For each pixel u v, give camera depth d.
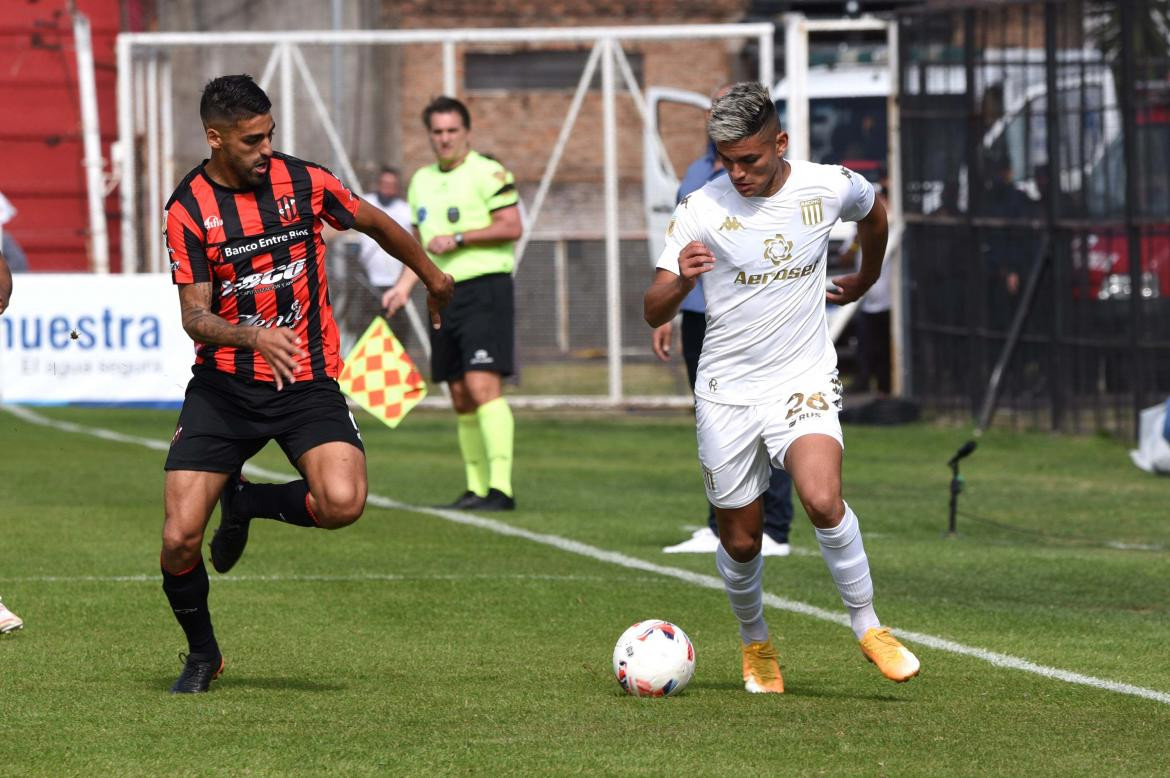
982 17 57.31
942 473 47.44
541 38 60.47
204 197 19.92
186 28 78.56
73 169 62.38
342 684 21.53
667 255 20.73
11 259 58.50
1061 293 54.75
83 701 20.31
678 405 61.56
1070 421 54.97
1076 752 17.97
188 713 19.66
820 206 20.53
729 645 24.58
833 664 23.16
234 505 20.98
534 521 37.75
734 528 20.94
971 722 19.45
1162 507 41.12
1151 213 51.94
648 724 19.20
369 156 71.88
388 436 55.41
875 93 68.56
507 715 19.66
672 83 82.00
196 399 20.36
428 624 25.94
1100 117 53.25
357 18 81.25
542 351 61.41
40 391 51.97
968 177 57.88
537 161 74.00
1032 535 36.81
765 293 20.48
